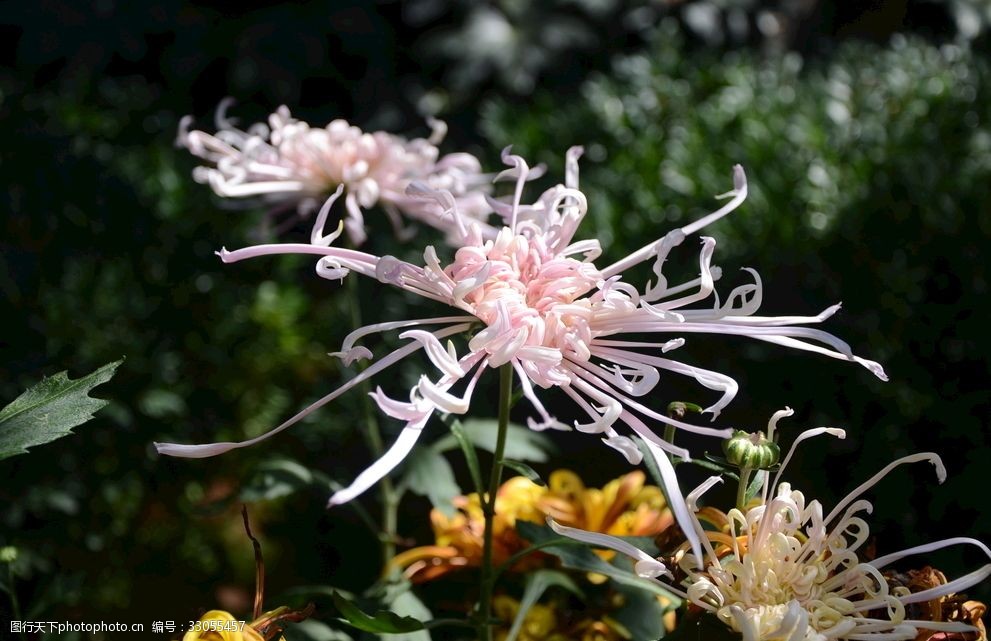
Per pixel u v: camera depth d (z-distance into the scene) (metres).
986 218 0.87
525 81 1.89
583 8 1.93
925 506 0.78
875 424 0.81
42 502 0.93
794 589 0.44
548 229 0.47
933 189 0.93
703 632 0.43
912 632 0.42
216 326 1.15
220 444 0.40
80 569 0.99
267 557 1.12
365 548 1.12
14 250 1.02
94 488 1.01
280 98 1.85
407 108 1.98
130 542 1.05
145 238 1.12
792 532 0.44
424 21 1.94
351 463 1.18
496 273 0.44
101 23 1.81
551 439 1.09
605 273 0.45
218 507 0.63
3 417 0.45
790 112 1.25
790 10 2.06
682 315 0.44
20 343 1.00
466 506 0.62
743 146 1.19
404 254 1.07
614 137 1.33
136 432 1.04
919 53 1.41
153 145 1.20
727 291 0.93
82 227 1.09
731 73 1.38
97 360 1.03
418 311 1.10
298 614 0.46
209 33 1.85
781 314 0.90
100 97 1.31
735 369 0.89
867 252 0.89
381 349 1.09
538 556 0.59
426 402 0.40
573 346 0.43
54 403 0.45
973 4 1.91
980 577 0.43
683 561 0.44
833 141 1.17
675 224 1.11
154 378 1.05
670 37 1.49
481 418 1.03
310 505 1.18
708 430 0.42
